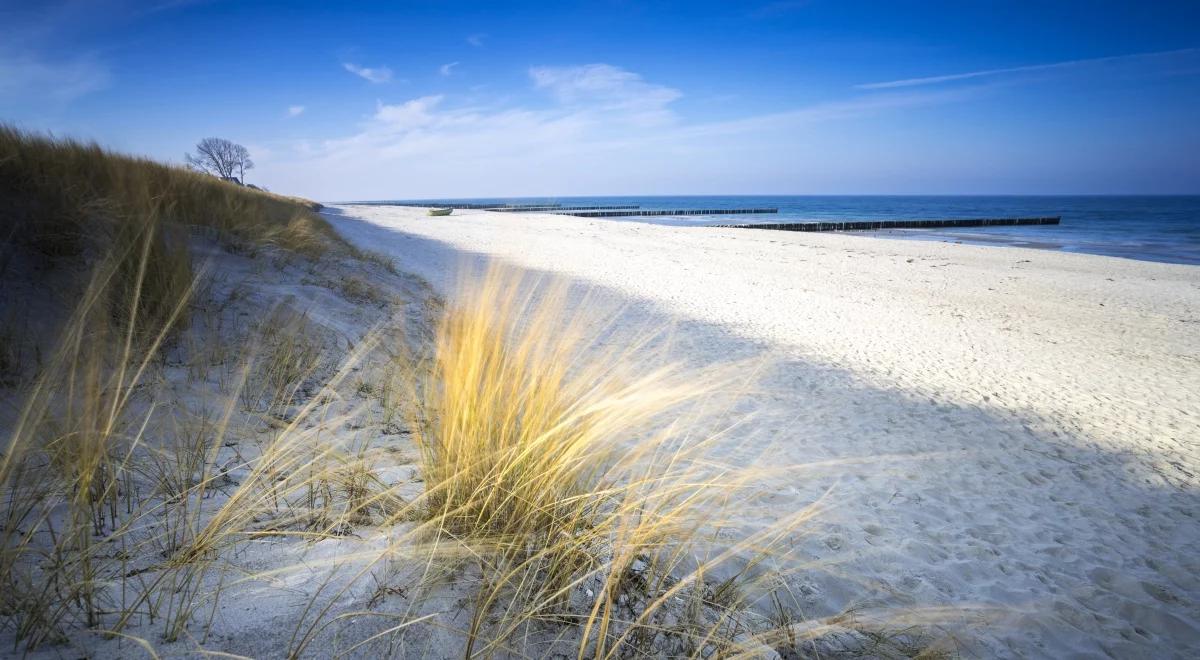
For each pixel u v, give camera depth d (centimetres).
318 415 279
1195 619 260
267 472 187
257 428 247
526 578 159
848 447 438
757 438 422
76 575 124
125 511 161
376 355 399
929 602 238
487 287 217
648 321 895
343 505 183
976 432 512
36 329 265
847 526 300
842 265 1834
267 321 395
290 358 332
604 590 135
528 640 139
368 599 140
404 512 179
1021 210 9188
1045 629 236
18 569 122
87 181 471
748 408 494
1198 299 1307
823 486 353
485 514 173
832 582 238
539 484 170
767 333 884
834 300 1224
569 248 2097
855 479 376
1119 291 1395
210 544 146
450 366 207
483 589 138
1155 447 504
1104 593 273
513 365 210
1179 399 648
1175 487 422
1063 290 1402
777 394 563
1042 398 633
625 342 622
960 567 280
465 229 2808
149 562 140
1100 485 419
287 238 721
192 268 398
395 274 937
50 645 108
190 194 660
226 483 190
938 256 2116
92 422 162
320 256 749
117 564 136
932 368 736
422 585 147
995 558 295
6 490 136
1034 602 257
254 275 519
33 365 230
